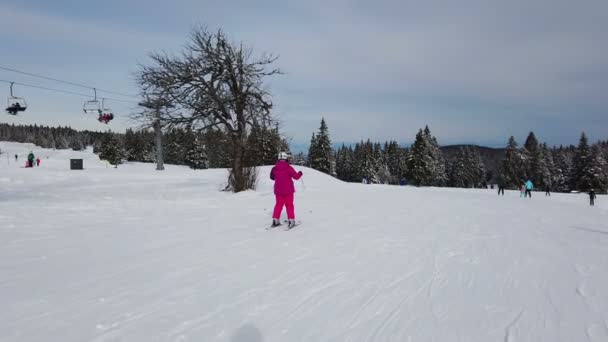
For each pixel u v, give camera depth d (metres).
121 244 5.88
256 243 6.03
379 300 3.48
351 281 4.05
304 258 5.05
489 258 5.09
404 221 8.66
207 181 24.77
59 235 6.50
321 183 30.66
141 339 2.68
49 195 14.66
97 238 6.32
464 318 3.06
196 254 5.25
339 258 5.05
